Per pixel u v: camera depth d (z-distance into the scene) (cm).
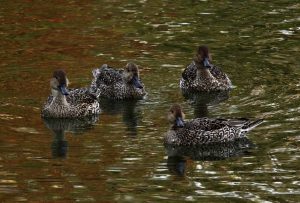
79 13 2859
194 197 1595
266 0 2961
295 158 1769
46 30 2691
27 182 1667
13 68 2361
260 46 2505
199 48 2269
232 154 1819
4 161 1764
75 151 1819
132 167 1738
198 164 1767
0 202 1584
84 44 2564
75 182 1670
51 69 2356
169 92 2223
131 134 1925
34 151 1820
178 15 2812
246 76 2292
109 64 2397
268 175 1691
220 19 2759
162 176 1695
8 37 2625
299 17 2752
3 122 1995
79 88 2217
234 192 1612
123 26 2714
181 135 1886
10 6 2948
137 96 2208
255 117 2006
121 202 1581
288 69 2322
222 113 2056
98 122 2025
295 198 1583
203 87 2219
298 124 1947
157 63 2406
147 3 2962
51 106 2052
